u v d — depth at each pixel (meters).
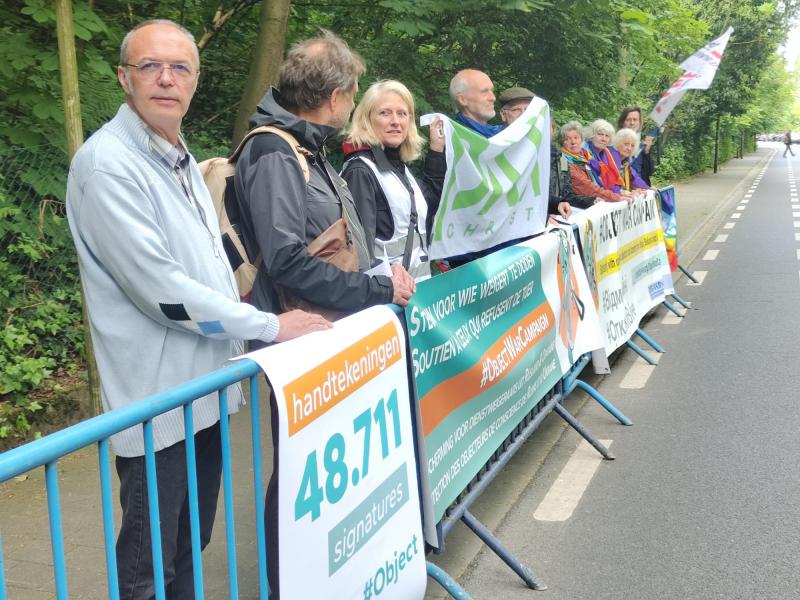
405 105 3.27
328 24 8.80
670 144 31.28
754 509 3.67
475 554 3.36
